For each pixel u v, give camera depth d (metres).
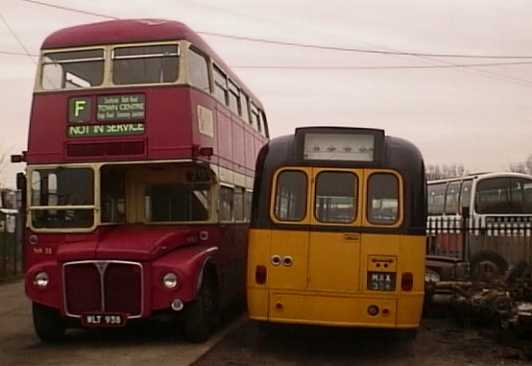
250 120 17.19
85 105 12.04
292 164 10.57
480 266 19.16
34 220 11.99
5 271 23.61
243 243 15.50
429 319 14.63
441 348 11.55
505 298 13.05
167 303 10.96
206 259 11.59
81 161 11.93
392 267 10.21
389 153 10.54
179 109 11.82
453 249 20.02
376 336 12.45
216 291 12.53
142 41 12.11
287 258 10.38
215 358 10.53
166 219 12.52
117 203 12.38
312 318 10.29
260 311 10.41
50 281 11.20
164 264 11.05
